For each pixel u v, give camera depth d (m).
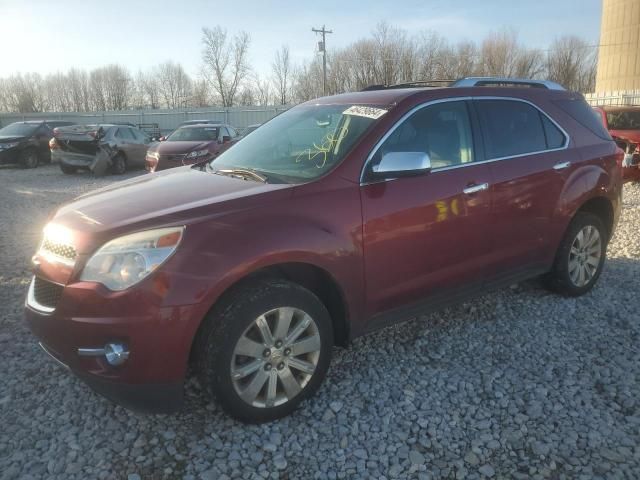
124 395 2.70
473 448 2.82
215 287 2.69
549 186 4.29
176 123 38.44
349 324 3.30
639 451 2.78
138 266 2.63
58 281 2.82
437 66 52.47
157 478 2.62
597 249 4.86
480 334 4.12
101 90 70.88
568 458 2.74
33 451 2.81
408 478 2.62
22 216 9.63
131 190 3.39
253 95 59.69
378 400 3.25
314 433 2.96
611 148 4.93
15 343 4.04
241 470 2.68
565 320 4.35
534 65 57.31
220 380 2.80
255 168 3.61
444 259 3.67
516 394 3.31
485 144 3.95
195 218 2.79
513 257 4.15
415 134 3.60
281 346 2.98
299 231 2.95
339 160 3.31
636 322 4.30
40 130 20.03
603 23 39.94
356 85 52.56
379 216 3.28
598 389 3.36
